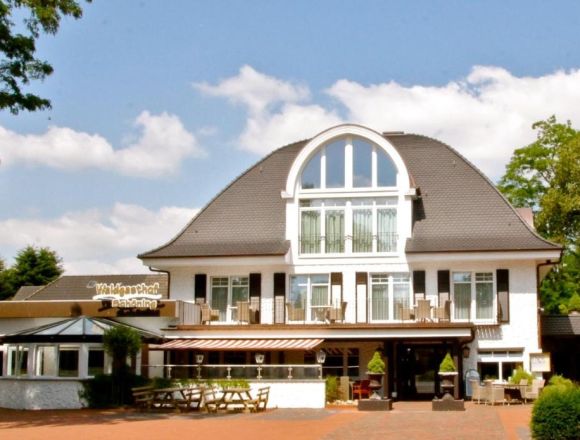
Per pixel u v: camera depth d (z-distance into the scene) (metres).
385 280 45.78
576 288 66.19
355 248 46.16
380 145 46.34
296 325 43.06
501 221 46.47
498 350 44.00
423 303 43.41
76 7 32.62
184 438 24.97
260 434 26.09
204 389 36.50
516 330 44.06
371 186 46.38
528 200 62.88
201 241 48.41
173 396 36.69
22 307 45.56
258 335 43.38
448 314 43.69
